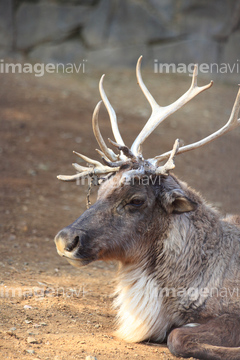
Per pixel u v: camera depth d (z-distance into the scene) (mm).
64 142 15734
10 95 19766
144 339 6039
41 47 25766
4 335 5336
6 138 15375
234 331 5578
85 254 5703
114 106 20547
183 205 5844
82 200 11953
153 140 17062
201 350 5297
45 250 8992
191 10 25656
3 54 25594
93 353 5188
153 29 25719
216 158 16281
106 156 6336
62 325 5922
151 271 6125
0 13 25453
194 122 20000
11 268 7809
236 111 6625
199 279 5949
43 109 18719
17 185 12273
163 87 23906
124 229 5895
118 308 6820
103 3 25594
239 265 6027
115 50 25812
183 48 25859
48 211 10945
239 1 25375
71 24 25672
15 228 9766
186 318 5977
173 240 6016
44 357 4934
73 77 23891
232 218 6883
